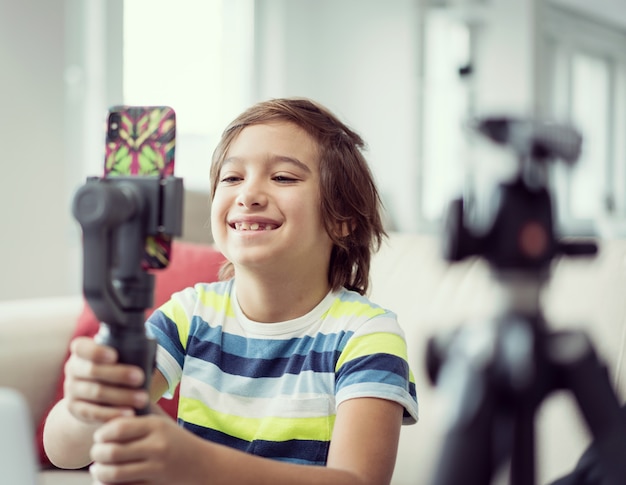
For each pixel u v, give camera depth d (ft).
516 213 1.13
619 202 21.94
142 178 1.57
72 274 9.07
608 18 21.09
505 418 1.14
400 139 15.26
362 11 15.66
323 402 2.73
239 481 1.84
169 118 1.61
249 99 14.44
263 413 2.77
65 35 8.66
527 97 14.61
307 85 15.87
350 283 3.08
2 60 8.04
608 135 22.26
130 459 1.60
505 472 1.13
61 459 2.29
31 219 8.27
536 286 1.16
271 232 2.67
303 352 2.82
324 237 2.86
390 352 2.67
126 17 10.84
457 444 1.13
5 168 8.05
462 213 1.14
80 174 9.53
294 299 2.84
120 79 9.98
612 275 3.45
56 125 8.54
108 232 1.51
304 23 15.70
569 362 1.16
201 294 3.08
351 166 2.95
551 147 1.13
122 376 1.59
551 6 19.58
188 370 2.91
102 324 1.65
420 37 14.92
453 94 14.90
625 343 3.30
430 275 3.91
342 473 2.15
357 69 15.76
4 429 1.51
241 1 14.33
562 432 3.14
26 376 4.16
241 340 2.91
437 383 1.20
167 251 1.58
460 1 14.92
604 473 1.23
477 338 1.18
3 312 4.31
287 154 2.75
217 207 2.76
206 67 13.20
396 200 15.16
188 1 12.57
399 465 3.67
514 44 14.76
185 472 1.69
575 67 20.98
